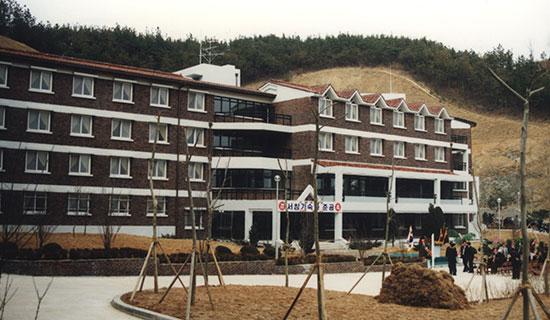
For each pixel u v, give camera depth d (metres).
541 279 22.78
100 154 41.50
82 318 13.96
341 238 46.41
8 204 34.53
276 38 182.00
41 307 15.33
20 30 118.06
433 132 62.06
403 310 15.73
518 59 144.00
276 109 52.56
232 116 49.03
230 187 47.09
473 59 154.12
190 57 136.25
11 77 38.12
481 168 105.81
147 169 43.53
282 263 29.42
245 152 49.75
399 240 51.72
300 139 50.03
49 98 39.59
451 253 31.53
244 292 18.27
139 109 43.53
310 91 50.06
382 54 163.75
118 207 42.22
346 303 16.66
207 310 14.71
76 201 40.25
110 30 138.50
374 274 31.09
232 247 38.84
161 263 25.31
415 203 54.53
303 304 16.03
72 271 23.36
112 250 25.25
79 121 41.06
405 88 149.75
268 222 46.09
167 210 44.34
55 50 119.06
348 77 158.12
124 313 14.86
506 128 122.81
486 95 143.50
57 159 39.62
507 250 38.56
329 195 49.41
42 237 27.50
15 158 37.81
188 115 46.06
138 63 129.25
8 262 22.80
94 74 41.44
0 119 37.81
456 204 59.19
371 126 55.25
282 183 49.25
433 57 158.88
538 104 130.88
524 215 10.66
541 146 106.25
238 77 55.81
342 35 178.38
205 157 46.66
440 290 16.50
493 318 14.84
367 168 49.81
